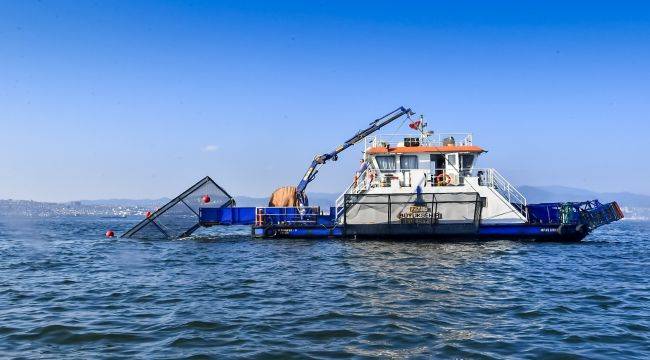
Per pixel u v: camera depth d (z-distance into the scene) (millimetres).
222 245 27094
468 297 12789
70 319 10695
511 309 11484
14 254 25047
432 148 27391
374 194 26219
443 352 8289
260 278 16062
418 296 12859
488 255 21234
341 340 8977
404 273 16578
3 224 74062
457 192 25938
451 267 17906
